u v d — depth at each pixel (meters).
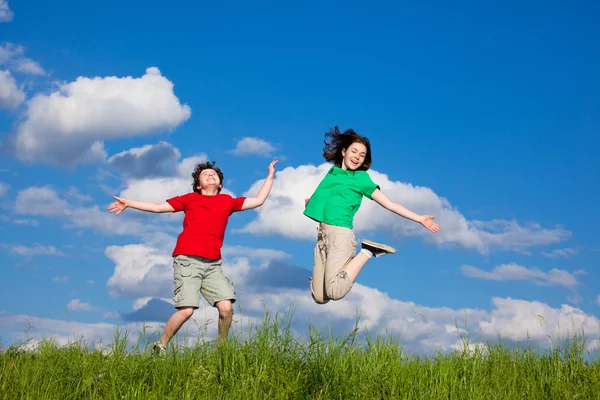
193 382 4.98
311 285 6.45
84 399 4.91
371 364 5.46
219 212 6.35
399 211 6.27
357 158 6.52
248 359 5.27
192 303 5.95
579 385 5.48
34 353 5.77
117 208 6.26
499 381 5.66
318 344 5.41
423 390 5.29
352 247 6.28
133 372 5.16
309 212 6.48
